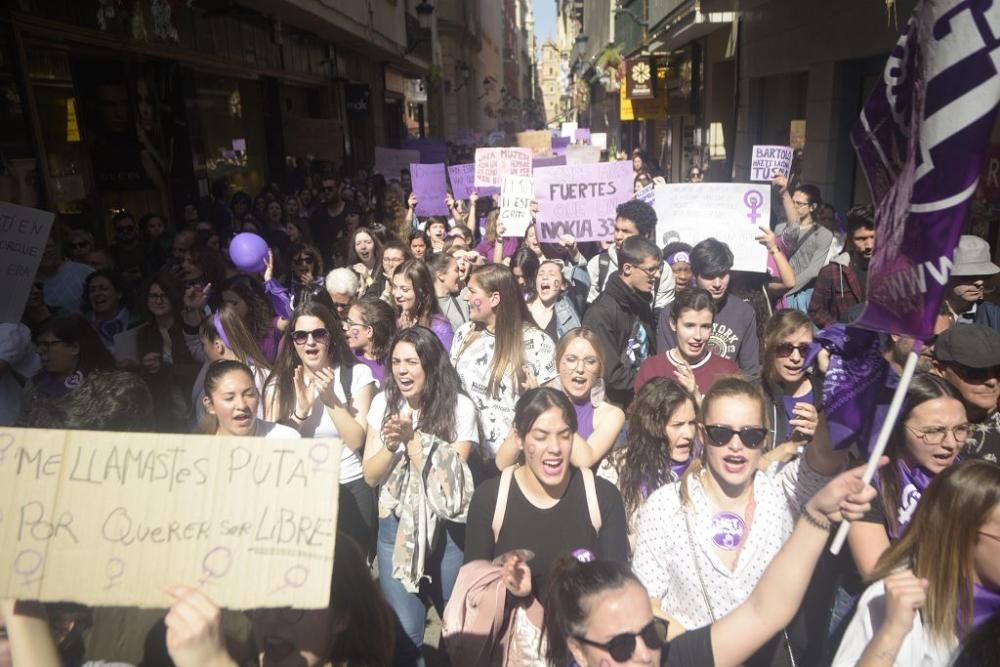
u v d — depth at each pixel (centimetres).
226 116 1433
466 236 766
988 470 204
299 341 396
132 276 826
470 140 3656
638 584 209
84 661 200
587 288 676
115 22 923
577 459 354
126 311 556
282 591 172
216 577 172
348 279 570
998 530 198
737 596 255
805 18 1288
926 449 249
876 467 197
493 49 7269
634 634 201
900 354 311
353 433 390
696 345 407
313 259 717
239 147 1486
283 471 177
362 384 414
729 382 263
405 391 374
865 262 530
